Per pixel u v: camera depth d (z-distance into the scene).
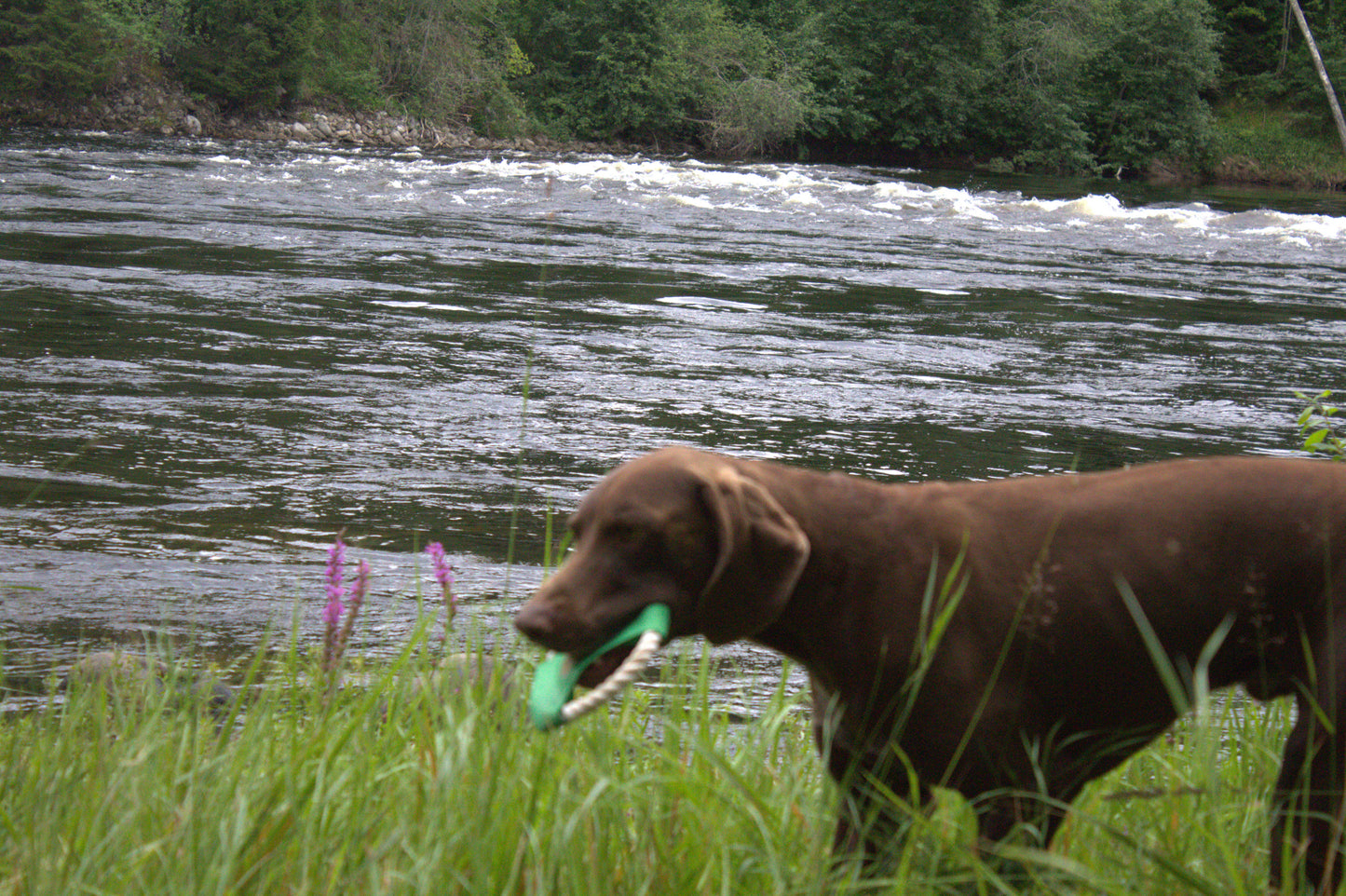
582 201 23.44
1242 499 2.03
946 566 2.01
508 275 14.98
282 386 9.25
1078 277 17.16
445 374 9.90
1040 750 2.07
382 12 41.00
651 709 3.32
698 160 40.19
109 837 2.09
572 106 43.22
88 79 35.06
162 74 36.97
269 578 5.44
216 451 7.52
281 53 37.94
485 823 2.11
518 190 24.58
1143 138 46.91
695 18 44.81
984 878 1.94
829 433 8.66
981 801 2.08
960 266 17.59
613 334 11.88
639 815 2.31
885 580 2.01
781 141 45.88
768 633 2.08
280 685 3.18
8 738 3.13
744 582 1.92
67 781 2.49
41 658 4.44
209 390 8.98
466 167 28.95
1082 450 8.50
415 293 13.45
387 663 4.16
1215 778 2.01
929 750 2.01
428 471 7.34
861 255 18.25
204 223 17.73
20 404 8.24
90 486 6.71
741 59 45.31
